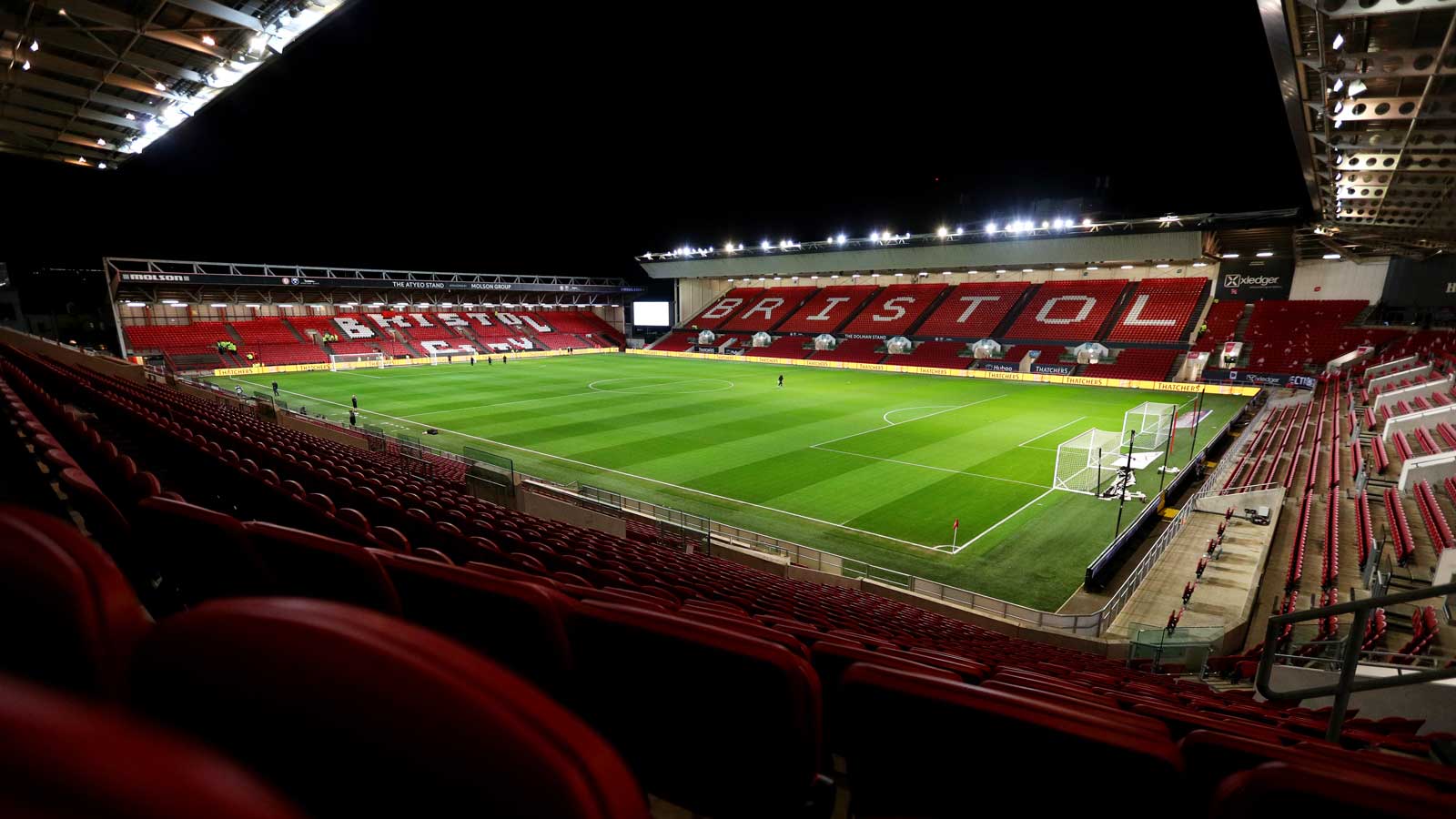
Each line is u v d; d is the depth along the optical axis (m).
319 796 0.97
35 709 0.47
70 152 19.36
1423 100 11.47
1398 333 38.91
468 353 61.03
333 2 13.66
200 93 16.48
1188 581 15.58
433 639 0.99
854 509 20.28
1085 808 2.22
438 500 11.32
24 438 7.46
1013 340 53.38
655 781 2.64
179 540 3.07
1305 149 15.52
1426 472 17.97
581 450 26.47
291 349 52.91
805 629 5.19
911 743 2.38
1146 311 50.16
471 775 0.89
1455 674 3.88
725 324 70.94
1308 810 1.57
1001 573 16.25
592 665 2.65
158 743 0.48
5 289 43.03
